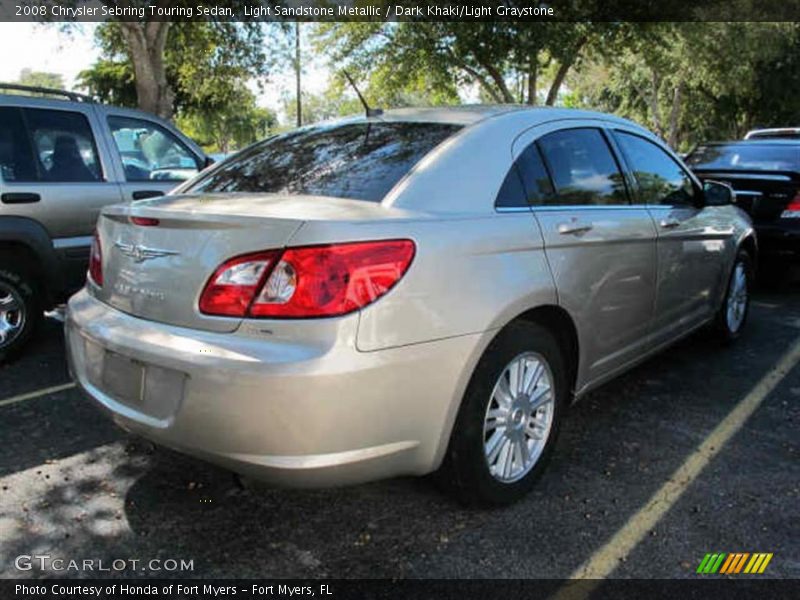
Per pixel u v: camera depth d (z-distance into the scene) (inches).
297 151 133.7
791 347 209.5
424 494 123.5
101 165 210.7
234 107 816.9
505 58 633.0
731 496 123.2
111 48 520.1
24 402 164.9
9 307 193.0
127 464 134.8
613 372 147.8
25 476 129.7
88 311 116.0
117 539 110.6
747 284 215.2
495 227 111.2
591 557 105.8
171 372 97.8
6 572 102.0
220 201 111.0
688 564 104.1
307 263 92.2
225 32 473.1
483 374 108.7
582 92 1487.5
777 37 1053.2
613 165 148.3
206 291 97.3
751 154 305.7
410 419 99.8
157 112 420.5
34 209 193.3
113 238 114.0
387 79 711.1
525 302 112.6
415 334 98.0
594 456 138.3
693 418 157.1
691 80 1179.3
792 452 140.4
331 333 91.6
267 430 91.7
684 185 176.7
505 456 116.8
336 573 102.5
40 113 199.6
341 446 94.1
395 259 96.9
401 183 109.0
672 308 166.1
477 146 119.0
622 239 138.6
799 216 269.7
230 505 120.4
